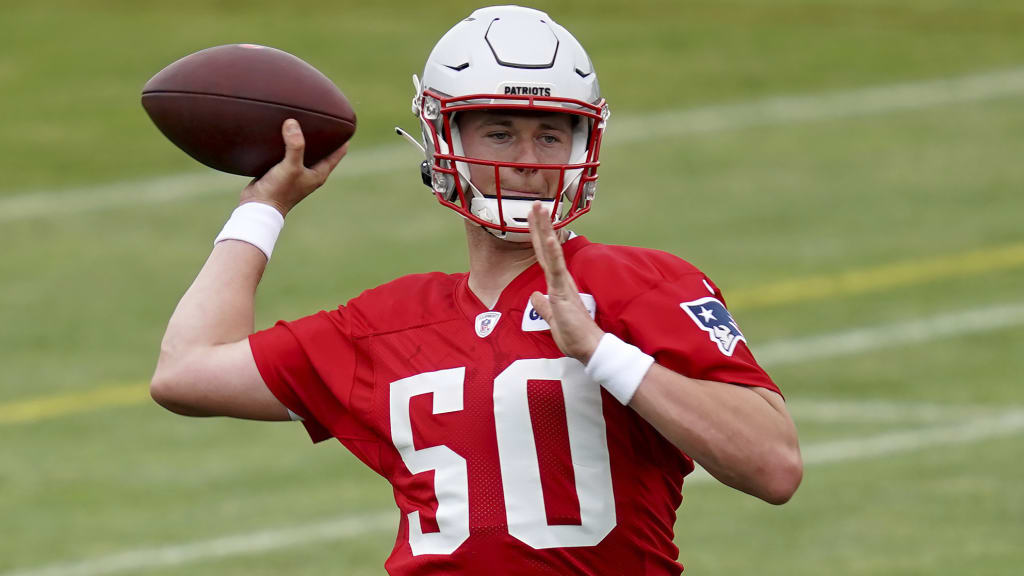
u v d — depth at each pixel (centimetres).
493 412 1141
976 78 6159
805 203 4991
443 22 6869
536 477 1132
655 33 6738
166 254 4831
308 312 4216
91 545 2881
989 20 6875
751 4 7112
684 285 1140
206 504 3072
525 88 1150
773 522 2816
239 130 1252
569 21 6888
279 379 1224
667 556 1177
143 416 3631
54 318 4328
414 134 5703
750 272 4425
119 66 6500
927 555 2623
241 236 1265
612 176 5306
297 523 2934
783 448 1073
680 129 5734
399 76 6241
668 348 1092
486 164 1159
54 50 6675
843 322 4009
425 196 5184
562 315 1068
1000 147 5419
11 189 5431
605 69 6344
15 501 3125
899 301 4144
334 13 7006
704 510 2897
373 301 1228
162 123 1273
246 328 1250
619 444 1138
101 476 3256
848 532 2748
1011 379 3559
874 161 5344
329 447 3394
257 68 1261
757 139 5609
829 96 6025
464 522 1140
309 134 1263
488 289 1194
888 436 3241
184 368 1234
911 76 6209
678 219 4888
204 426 3556
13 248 4906
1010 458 3083
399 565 1190
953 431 3253
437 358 1177
